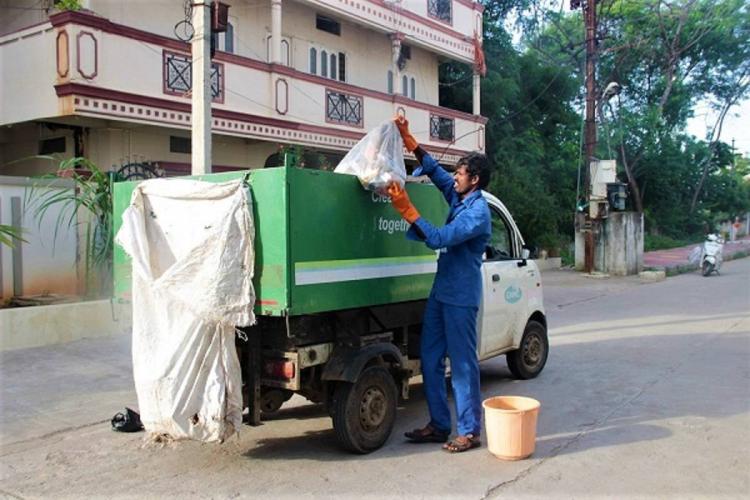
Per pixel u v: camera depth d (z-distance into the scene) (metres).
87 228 9.58
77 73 10.09
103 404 6.28
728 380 7.01
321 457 4.88
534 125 25.56
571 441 5.14
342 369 4.75
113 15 12.01
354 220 4.86
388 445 5.13
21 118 11.00
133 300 4.61
